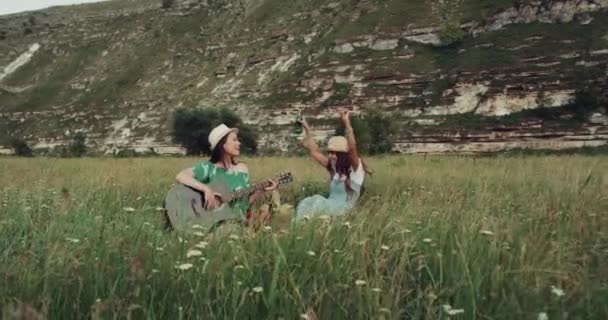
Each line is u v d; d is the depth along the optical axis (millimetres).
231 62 111500
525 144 67188
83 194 8492
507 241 4812
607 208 7172
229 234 5203
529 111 70438
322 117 85938
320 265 4078
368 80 86875
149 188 10906
